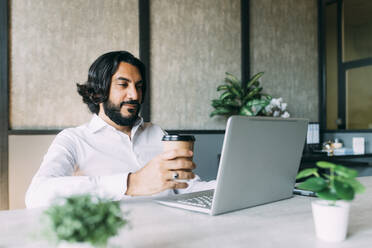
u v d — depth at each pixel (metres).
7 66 2.25
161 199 0.96
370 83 3.35
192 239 0.61
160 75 2.78
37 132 2.32
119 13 2.63
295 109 3.43
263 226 0.71
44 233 0.42
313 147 3.17
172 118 2.83
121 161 1.34
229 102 2.86
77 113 2.48
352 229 0.69
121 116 1.33
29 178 2.30
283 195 0.99
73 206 0.43
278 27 3.35
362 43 3.46
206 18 2.98
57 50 2.42
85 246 0.43
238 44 3.14
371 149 3.05
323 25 3.57
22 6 2.32
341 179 0.57
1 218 0.76
